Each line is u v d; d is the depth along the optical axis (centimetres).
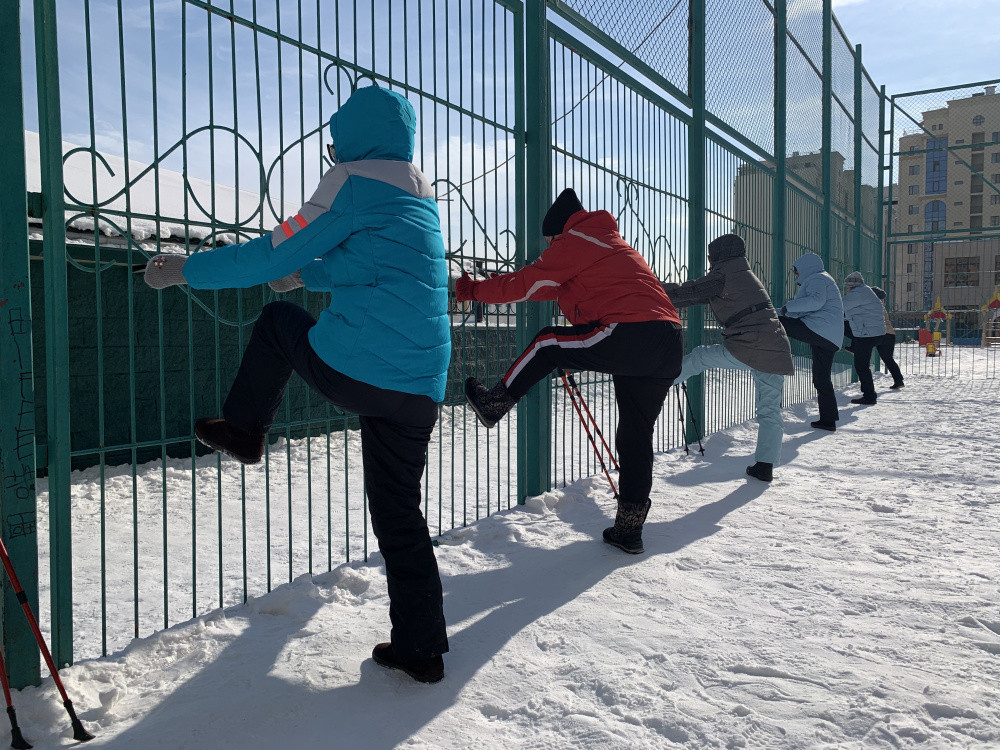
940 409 898
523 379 334
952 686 210
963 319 2784
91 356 555
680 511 415
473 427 759
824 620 259
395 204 206
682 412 606
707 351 509
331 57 299
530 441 432
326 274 236
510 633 251
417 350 208
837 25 1180
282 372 220
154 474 523
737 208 763
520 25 430
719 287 477
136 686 216
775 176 872
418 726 193
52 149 214
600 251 325
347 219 200
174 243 448
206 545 370
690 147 652
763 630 252
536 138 432
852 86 1312
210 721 195
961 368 1662
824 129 1106
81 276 550
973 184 4753
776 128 870
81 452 225
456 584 299
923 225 4938
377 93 212
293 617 266
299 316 214
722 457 582
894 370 1166
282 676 220
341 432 710
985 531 371
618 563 324
